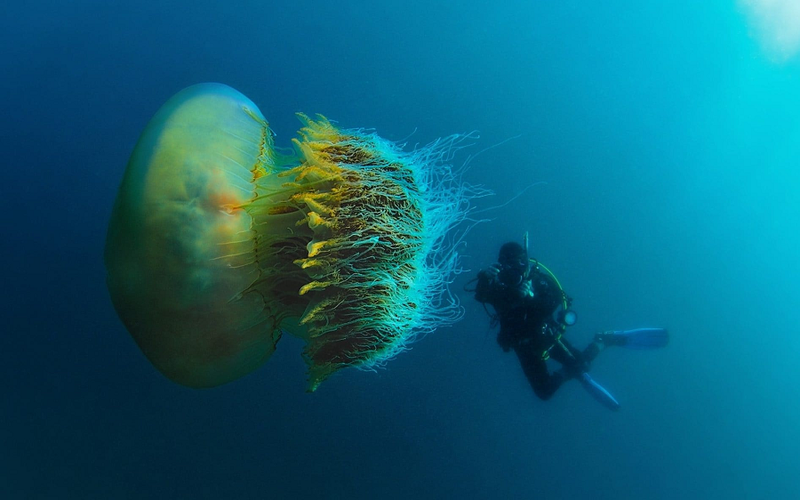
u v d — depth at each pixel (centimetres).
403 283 303
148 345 279
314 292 279
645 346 939
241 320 279
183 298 258
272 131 326
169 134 264
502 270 704
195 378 296
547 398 895
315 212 262
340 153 287
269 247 280
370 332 299
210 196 256
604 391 900
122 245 257
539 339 766
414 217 303
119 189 268
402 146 320
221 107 294
